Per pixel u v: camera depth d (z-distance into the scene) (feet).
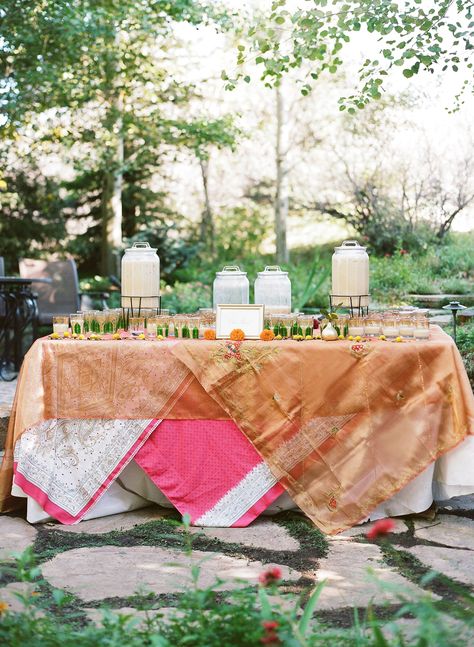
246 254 44.01
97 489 11.88
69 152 40.40
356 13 19.43
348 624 8.18
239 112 39.96
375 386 11.53
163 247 42.22
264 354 11.59
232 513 11.64
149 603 8.74
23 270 26.27
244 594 7.09
